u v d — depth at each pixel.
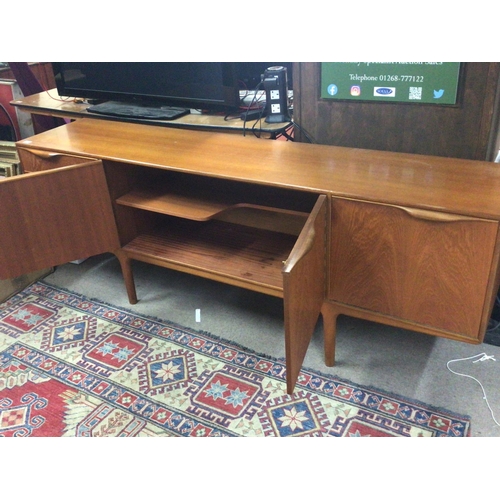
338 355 1.86
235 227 2.11
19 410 1.71
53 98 2.78
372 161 1.71
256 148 1.88
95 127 2.20
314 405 1.67
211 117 2.28
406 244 1.46
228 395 1.72
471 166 1.63
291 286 1.25
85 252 1.98
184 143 1.96
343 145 2.02
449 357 1.81
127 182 2.00
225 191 2.01
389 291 1.57
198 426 1.62
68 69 2.58
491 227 1.33
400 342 1.89
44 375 1.84
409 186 1.51
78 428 1.64
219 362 1.86
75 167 1.83
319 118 2.01
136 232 2.09
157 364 1.86
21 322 2.10
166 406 1.70
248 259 1.88
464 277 1.43
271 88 2.06
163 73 2.30
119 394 1.75
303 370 1.80
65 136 2.10
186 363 1.86
